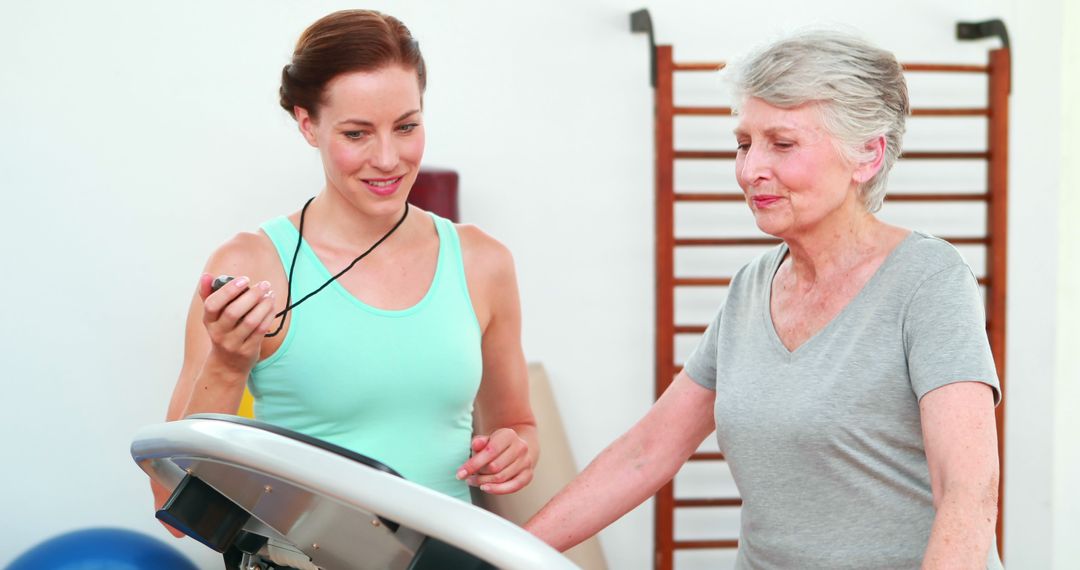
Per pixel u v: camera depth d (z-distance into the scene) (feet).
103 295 10.12
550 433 10.25
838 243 4.43
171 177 10.11
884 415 4.21
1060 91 11.32
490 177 10.67
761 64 4.25
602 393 11.03
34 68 9.81
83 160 9.96
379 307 5.04
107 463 10.27
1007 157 10.84
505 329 5.65
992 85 10.82
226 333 4.31
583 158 10.78
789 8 10.87
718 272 11.05
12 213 9.89
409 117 4.75
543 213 10.78
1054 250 11.50
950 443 3.90
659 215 10.53
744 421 4.50
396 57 4.68
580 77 10.69
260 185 10.25
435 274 5.21
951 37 11.10
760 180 4.33
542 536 4.99
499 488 5.13
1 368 10.01
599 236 10.88
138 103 10.00
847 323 4.33
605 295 10.94
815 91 4.14
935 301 4.12
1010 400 11.60
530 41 10.61
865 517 4.29
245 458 3.07
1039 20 11.20
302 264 5.03
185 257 10.20
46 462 10.16
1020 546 11.77
